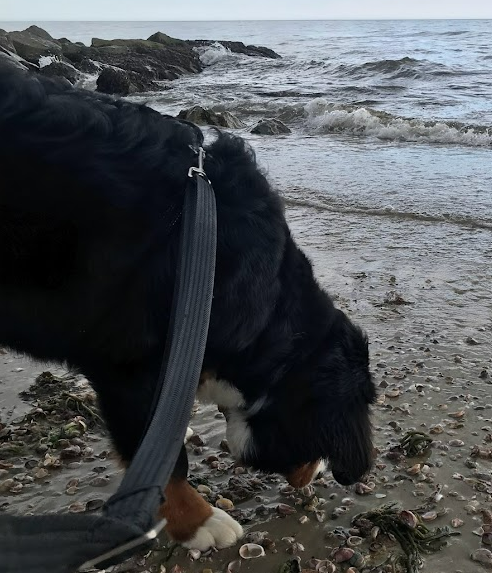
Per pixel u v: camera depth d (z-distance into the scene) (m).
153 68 10.96
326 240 2.04
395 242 2.01
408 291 1.65
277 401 0.79
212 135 0.82
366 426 0.83
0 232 0.72
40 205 0.71
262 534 0.87
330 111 4.98
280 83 8.95
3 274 0.74
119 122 0.74
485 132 3.92
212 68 12.62
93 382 0.79
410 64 9.21
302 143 3.96
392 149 3.60
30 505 0.93
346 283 1.71
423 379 1.25
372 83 8.23
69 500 0.94
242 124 5.17
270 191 0.80
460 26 38.62
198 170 0.72
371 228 2.15
